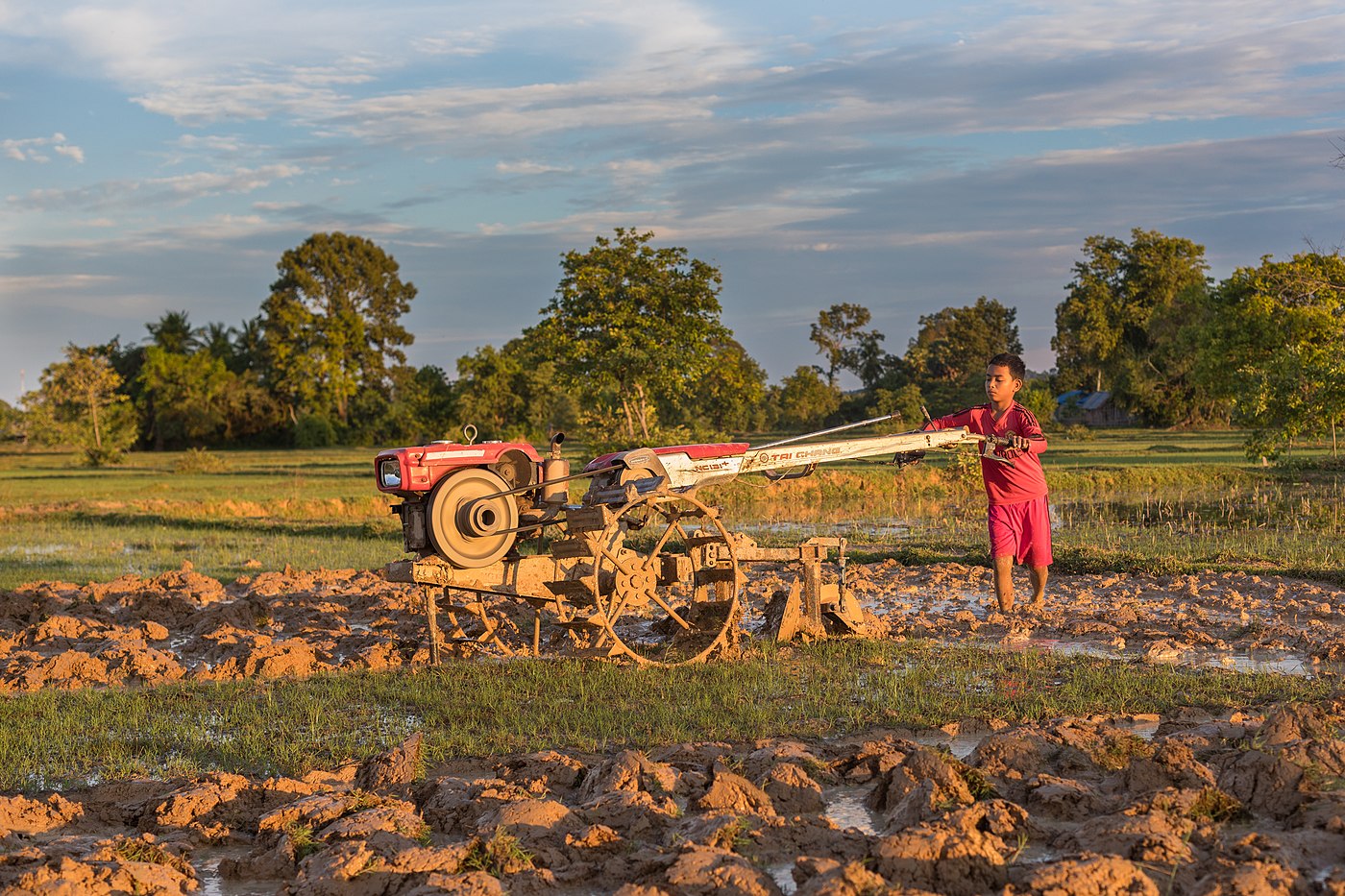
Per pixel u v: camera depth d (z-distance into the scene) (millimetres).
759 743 6430
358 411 91750
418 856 4559
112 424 71562
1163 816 4676
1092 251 88562
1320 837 4488
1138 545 16484
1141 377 73312
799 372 87688
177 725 7363
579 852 4742
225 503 28125
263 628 11547
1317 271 36875
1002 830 4750
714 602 9867
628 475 8477
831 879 4074
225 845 5230
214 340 97688
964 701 7402
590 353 33031
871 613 10812
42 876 4301
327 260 93750
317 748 6691
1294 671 8352
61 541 22109
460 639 10102
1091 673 8047
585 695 7746
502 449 8719
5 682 8992
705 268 33094
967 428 7707
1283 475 30047
